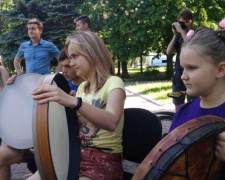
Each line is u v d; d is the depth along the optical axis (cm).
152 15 1191
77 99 138
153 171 115
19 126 220
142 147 204
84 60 185
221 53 123
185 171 119
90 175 169
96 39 187
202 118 126
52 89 129
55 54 554
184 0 1270
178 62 424
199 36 126
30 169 239
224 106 131
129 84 1414
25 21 1683
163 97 899
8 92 237
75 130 185
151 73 1694
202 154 122
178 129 123
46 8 1709
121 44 1378
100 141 180
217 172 137
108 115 151
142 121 205
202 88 127
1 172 208
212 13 1321
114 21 1349
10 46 1734
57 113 163
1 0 2244
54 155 140
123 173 203
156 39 1277
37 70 539
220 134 122
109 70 192
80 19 541
